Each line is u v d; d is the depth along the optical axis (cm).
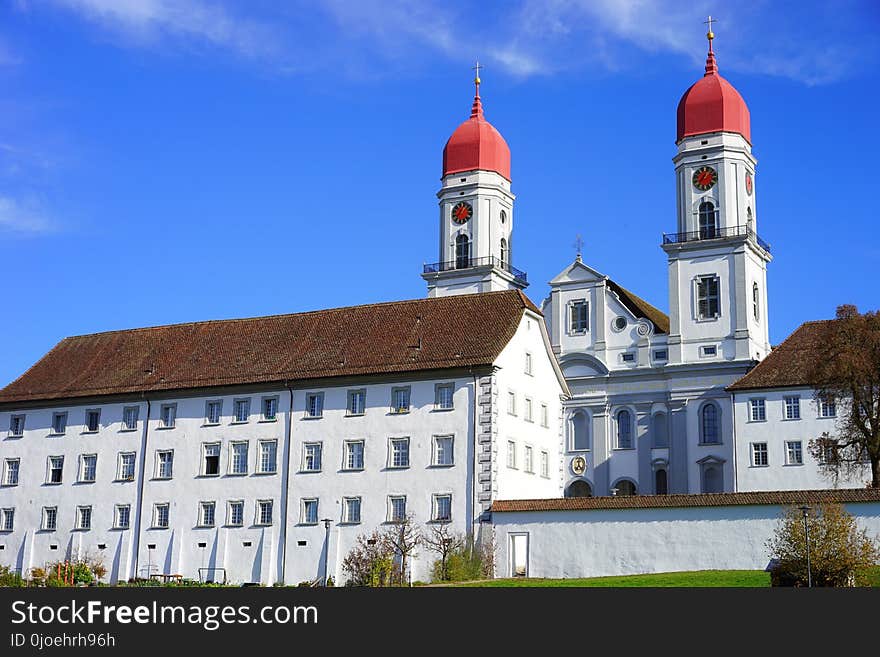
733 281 11050
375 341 8494
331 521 8050
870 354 7362
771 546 6431
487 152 12788
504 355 8056
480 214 12638
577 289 11781
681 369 11056
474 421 7794
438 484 7794
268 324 9138
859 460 7712
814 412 9456
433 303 8681
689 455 10912
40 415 9294
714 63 11631
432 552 7631
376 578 7350
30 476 9188
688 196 11344
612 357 11506
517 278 12850
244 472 8431
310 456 8256
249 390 8556
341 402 8238
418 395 8012
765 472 9519
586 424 11494
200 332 9344
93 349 9650
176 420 8762
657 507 6944
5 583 7994
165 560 8519
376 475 8000
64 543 8912
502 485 7788
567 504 7244
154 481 8706
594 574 7050
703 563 6750
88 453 9012
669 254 11344
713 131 11319
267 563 8156
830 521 5634
